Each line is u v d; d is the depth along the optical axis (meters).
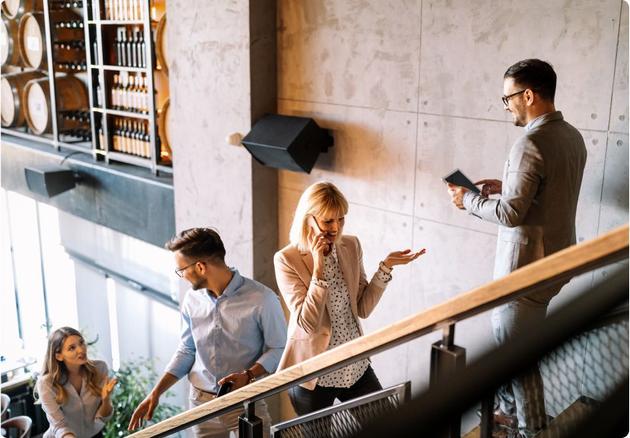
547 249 2.92
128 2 6.48
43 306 9.34
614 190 3.27
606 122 3.25
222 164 5.13
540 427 1.55
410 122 4.09
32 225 9.12
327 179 4.66
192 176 5.45
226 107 4.96
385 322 4.49
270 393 1.93
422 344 3.79
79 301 8.82
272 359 3.10
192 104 5.27
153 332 7.75
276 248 5.18
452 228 4.02
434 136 3.99
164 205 6.15
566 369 1.52
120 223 6.82
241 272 5.19
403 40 4.03
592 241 1.00
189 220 5.59
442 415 1.04
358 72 4.31
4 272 9.31
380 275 3.07
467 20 3.71
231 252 5.24
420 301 4.27
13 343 9.22
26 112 8.21
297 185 4.90
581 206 3.40
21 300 9.40
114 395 6.42
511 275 1.10
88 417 4.38
